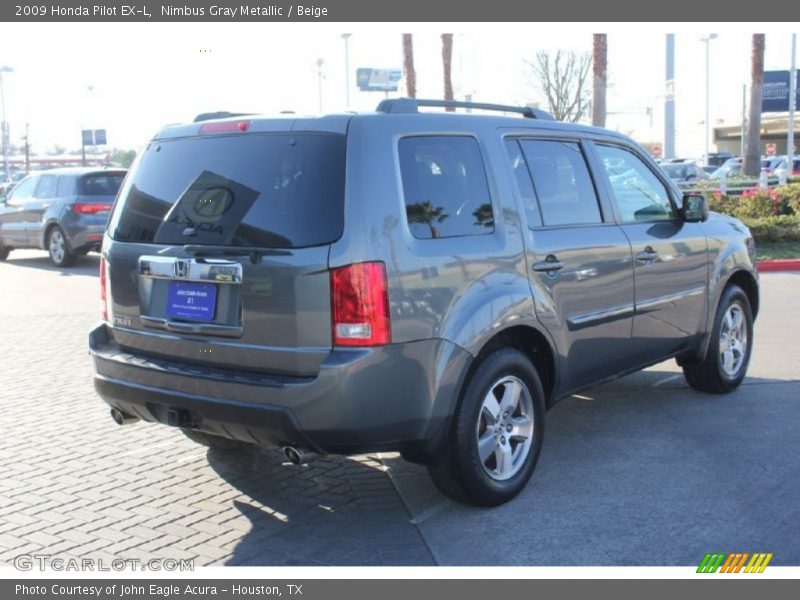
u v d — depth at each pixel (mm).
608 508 4605
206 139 4527
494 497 4559
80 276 14570
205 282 4242
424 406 4113
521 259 4676
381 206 4031
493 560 4070
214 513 4660
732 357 6711
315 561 4105
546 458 5379
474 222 4500
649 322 5727
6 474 5250
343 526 4473
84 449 5695
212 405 4141
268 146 4270
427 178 4328
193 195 4449
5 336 9453
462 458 4352
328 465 5355
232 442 5570
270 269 3992
